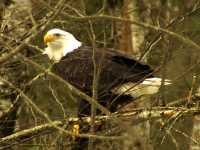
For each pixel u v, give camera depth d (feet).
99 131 39.11
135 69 44.14
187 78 41.27
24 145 39.04
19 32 45.52
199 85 40.34
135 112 38.37
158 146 38.42
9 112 44.14
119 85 43.37
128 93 43.06
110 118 34.22
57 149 38.04
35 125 38.75
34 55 47.01
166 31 31.65
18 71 45.73
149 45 39.68
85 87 46.70
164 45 39.22
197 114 38.06
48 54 48.52
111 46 57.88
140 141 29.84
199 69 39.37
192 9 42.80
